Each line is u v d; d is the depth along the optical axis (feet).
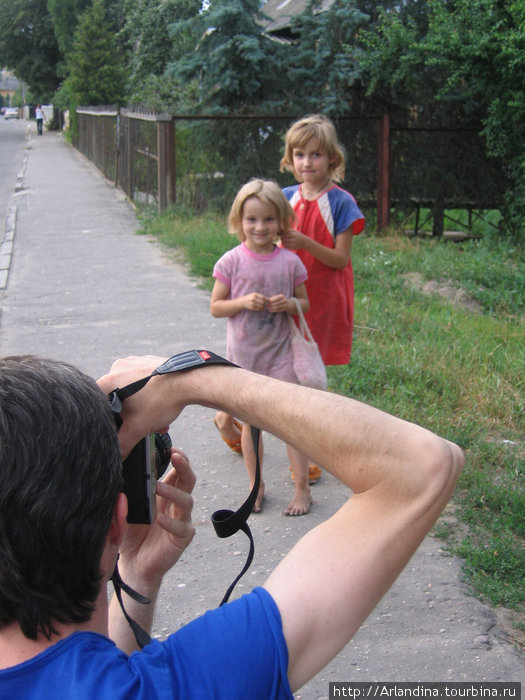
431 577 10.14
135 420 3.71
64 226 42.37
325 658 3.32
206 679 3.11
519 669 8.36
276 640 3.22
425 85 40.11
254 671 3.15
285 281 11.77
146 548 4.58
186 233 36.91
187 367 3.64
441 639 8.89
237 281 11.79
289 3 69.31
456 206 41.50
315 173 12.75
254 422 3.56
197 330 22.17
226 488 12.76
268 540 11.22
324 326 13.01
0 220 46.91
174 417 3.73
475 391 16.40
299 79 43.16
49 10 164.04
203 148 42.16
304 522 11.69
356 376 17.06
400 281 27.94
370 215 41.91
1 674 3.00
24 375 3.17
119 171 61.26
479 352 19.36
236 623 3.26
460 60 36.06
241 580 10.24
